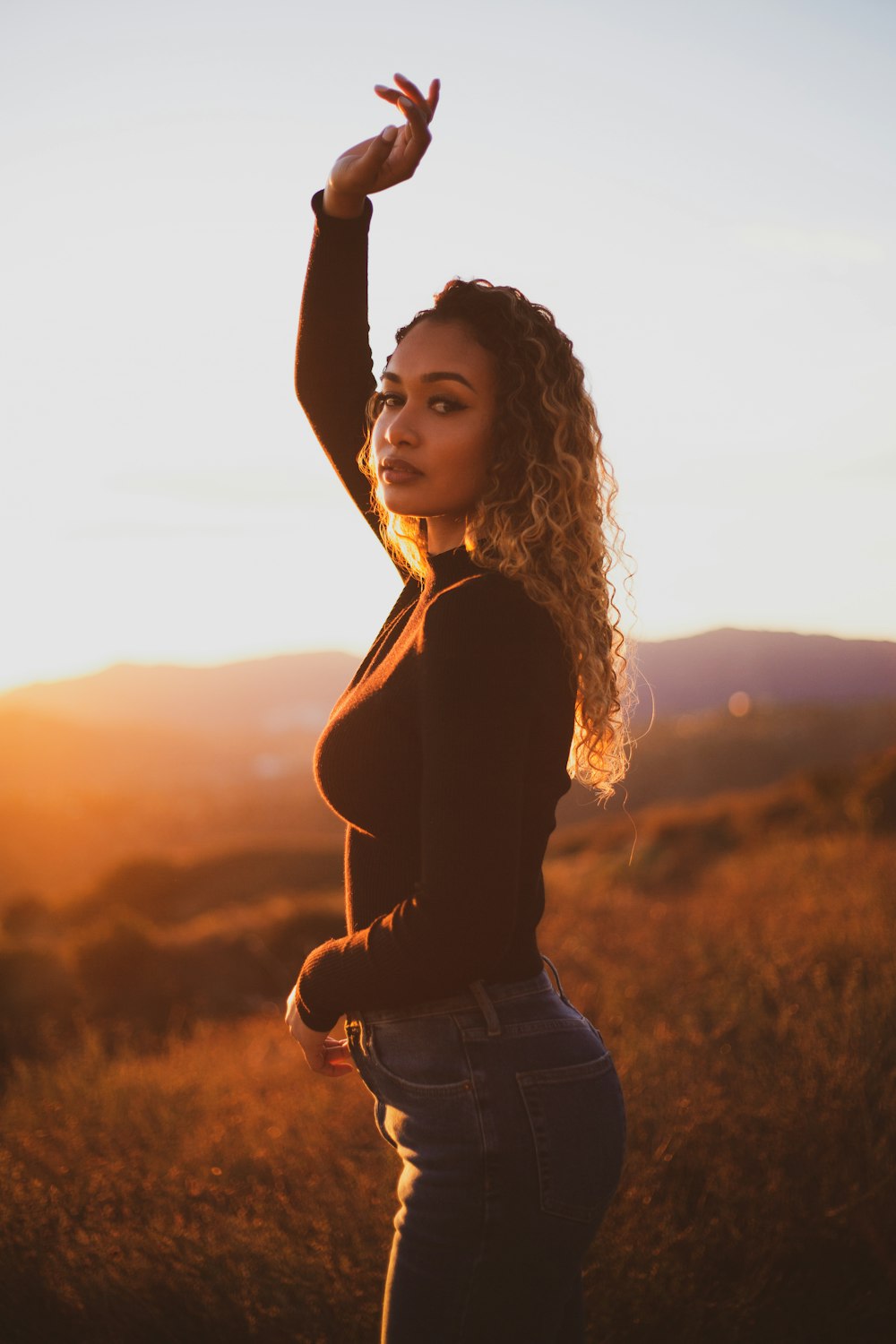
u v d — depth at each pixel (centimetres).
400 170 169
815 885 678
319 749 141
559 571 135
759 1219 245
